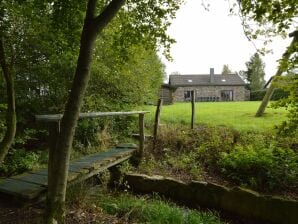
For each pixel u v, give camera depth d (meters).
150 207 4.07
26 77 6.54
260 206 4.32
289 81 3.83
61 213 2.76
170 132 7.35
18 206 3.56
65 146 2.72
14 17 4.80
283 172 4.87
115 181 5.46
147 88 9.51
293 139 6.04
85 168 4.42
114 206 3.99
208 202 4.80
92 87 7.61
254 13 2.68
